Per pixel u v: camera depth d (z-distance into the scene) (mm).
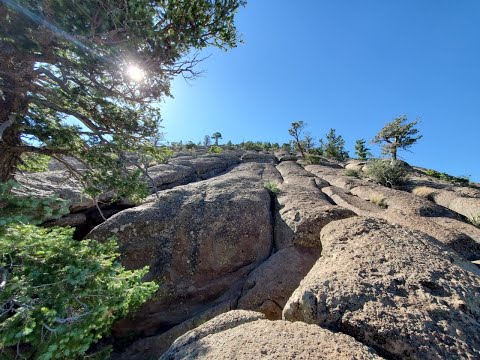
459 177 22984
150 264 9242
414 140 28578
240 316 4492
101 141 6570
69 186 10930
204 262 9398
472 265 5500
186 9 5660
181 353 3732
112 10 4887
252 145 42250
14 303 3295
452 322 3633
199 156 25281
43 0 4488
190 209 10703
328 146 44438
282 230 10266
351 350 3137
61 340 3084
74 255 4008
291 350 3178
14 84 5566
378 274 4598
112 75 5902
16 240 3324
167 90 6645
